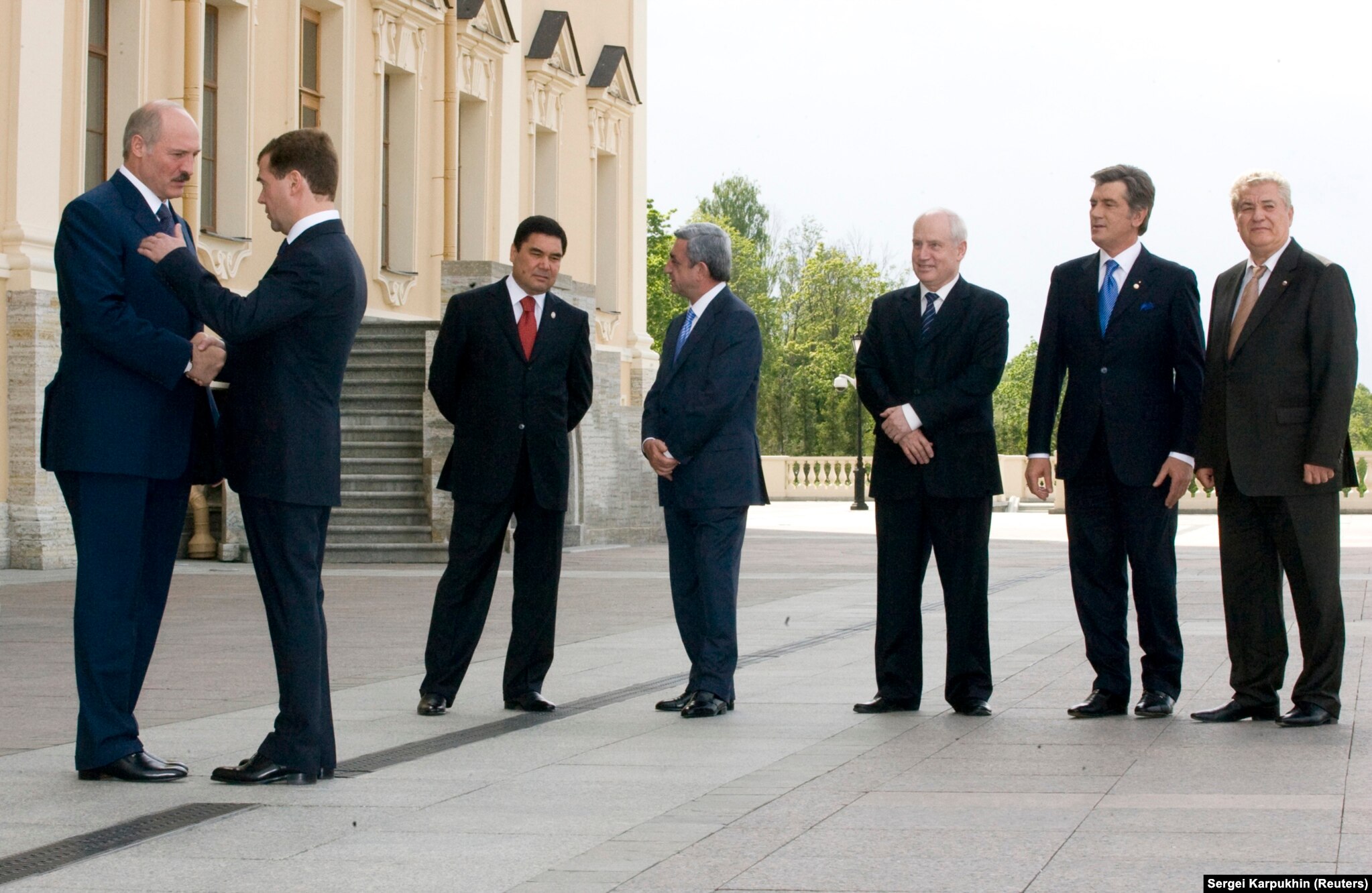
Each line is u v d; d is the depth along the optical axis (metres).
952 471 7.12
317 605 5.63
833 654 9.66
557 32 27.44
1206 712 6.87
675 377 7.49
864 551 22.05
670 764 5.87
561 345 7.58
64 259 5.55
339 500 5.67
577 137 29.12
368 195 22.80
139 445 5.59
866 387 7.41
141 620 5.82
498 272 18.58
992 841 4.46
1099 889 3.93
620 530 22.53
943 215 7.35
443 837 4.63
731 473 7.34
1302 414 6.76
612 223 30.53
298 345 5.56
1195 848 4.33
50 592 13.30
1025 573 17.08
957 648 7.14
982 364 7.19
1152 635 7.07
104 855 4.43
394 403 18.84
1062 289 7.30
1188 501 40.56
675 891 3.98
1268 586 6.85
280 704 5.58
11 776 5.64
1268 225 6.92
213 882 4.13
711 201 96.44
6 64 15.98
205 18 19.52
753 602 13.52
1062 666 8.86
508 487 7.36
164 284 5.54
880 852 4.35
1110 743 6.21
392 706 7.56
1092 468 7.12
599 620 11.80
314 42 21.92
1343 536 27.16
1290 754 5.89
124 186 5.70
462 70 25.20
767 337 85.25
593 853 4.41
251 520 5.60
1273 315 6.85
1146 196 7.17
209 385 5.60
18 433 15.84
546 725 6.91
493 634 10.83
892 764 5.80
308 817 4.94
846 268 80.69
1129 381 7.08
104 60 17.77
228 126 19.80
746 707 7.44
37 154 16.22
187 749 6.23
